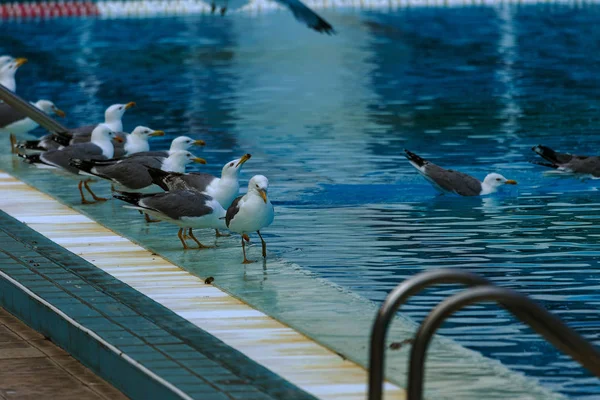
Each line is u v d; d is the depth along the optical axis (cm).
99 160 1404
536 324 629
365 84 2844
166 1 5156
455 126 2180
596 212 1453
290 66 3228
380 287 1103
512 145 1969
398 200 1543
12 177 1666
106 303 976
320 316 967
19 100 1611
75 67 3203
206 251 1227
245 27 4406
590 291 1094
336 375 800
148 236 1290
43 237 1262
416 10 5056
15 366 895
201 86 2819
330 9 5144
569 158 1705
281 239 1305
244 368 804
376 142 2008
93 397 821
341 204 1514
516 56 3412
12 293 1048
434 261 1209
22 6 4994
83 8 5041
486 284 656
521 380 838
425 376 843
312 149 1942
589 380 852
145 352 835
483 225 1384
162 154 1442
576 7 5081
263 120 2273
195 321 940
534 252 1247
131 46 3762
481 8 5119
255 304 1004
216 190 1273
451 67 3181
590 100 2505
